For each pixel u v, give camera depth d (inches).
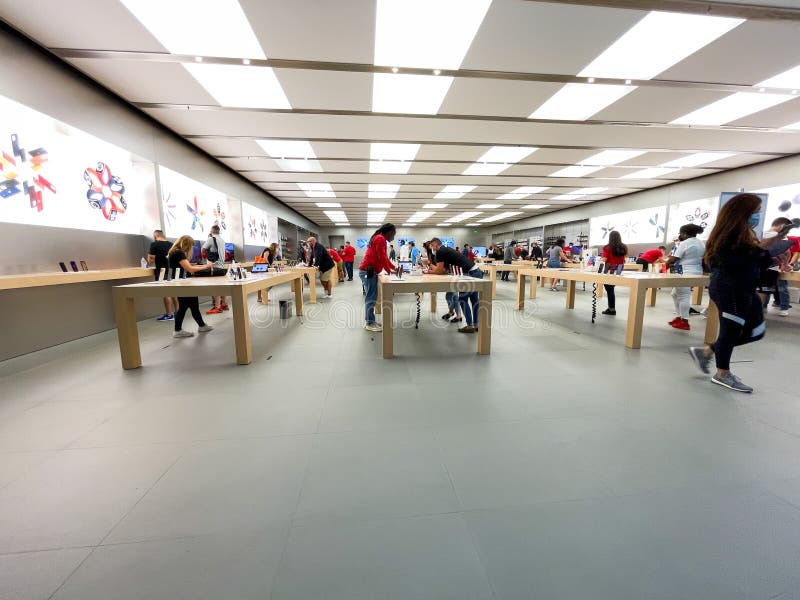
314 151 251.0
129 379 94.4
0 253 115.1
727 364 86.0
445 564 37.5
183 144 224.8
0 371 101.5
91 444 61.9
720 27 115.0
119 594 34.0
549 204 512.7
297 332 151.2
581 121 196.4
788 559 37.8
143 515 44.8
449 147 242.7
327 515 44.8
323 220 729.0
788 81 149.7
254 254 362.9
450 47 126.8
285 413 74.0
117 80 147.9
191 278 136.7
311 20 112.0
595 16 110.8
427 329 157.0
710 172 317.4
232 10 107.1
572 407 76.7
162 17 109.6
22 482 51.5
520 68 140.6
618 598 33.5
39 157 130.7
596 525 42.9
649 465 55.5
